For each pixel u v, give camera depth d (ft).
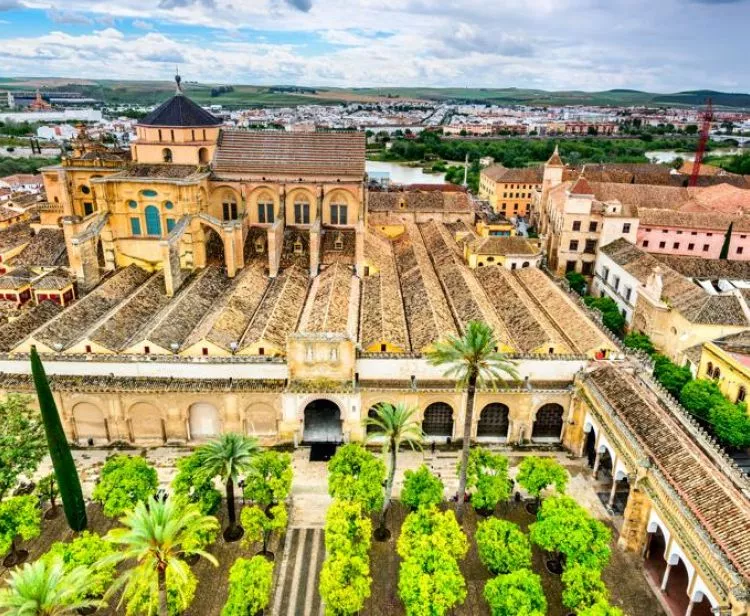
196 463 170.91
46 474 206.69
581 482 207.51
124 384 214.90
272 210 327.47
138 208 294.05
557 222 404.57
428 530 159.53
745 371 219.00
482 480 177.78
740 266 346.95
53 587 110.22
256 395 216.54
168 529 117.39
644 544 173.58
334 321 232.12
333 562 145.07
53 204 364.17
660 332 290.15
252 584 139.33
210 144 317.22
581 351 233.14
